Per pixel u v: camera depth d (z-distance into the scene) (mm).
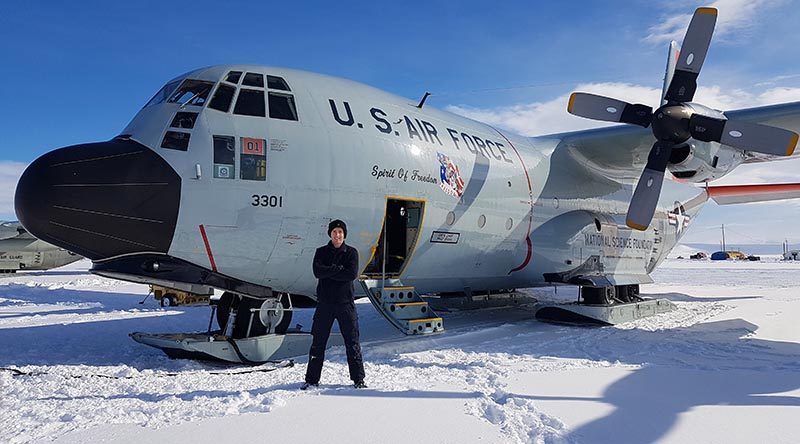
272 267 6754
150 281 6418
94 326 9359
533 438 3768
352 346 4996
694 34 8383
